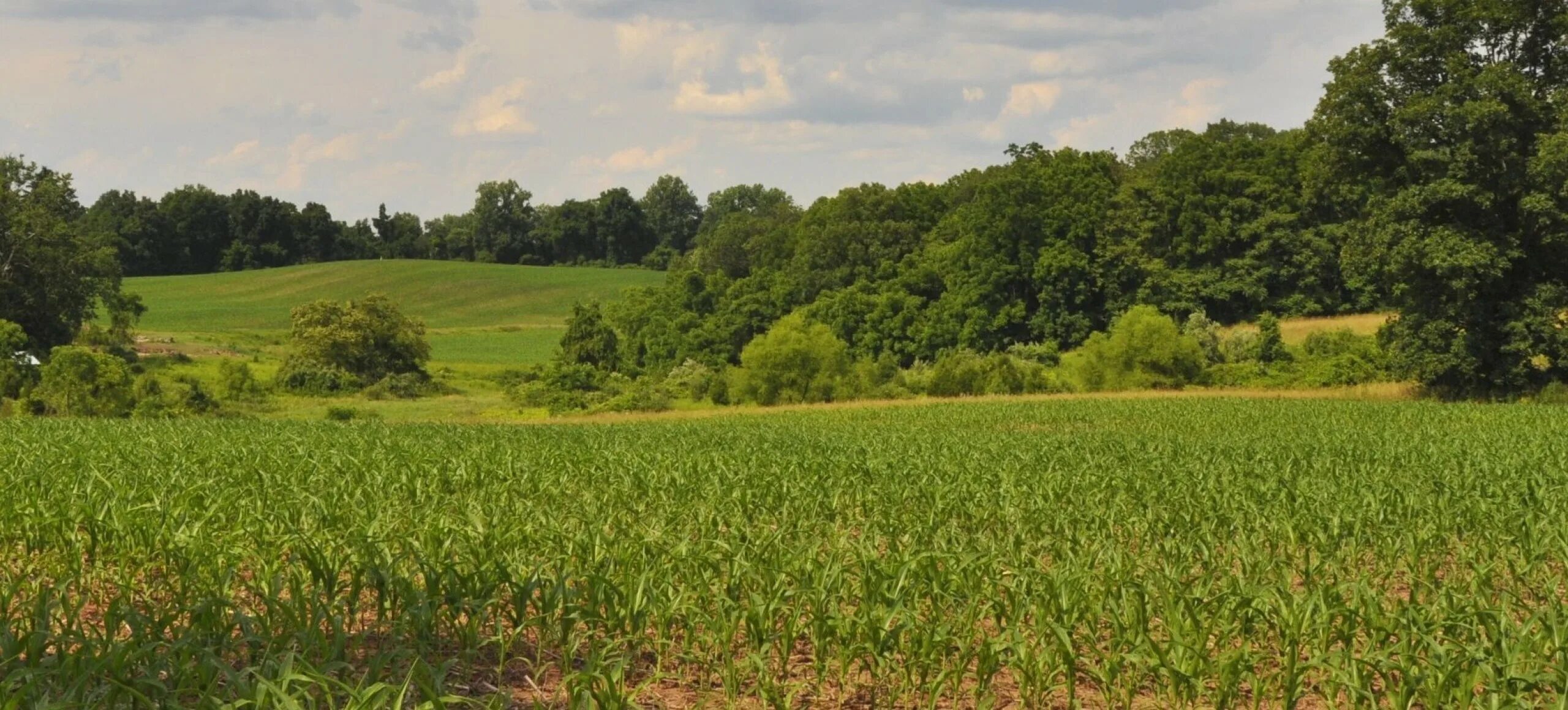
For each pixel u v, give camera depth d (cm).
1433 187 5022
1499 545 1291
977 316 9312
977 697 838
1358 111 5262
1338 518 1364
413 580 1067
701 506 1533
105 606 1053
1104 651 888
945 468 2150
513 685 862
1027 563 1109
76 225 10100
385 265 17100
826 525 1424
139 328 12212
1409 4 5241
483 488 1731
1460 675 790
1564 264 5238
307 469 1877
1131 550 1356
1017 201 9469
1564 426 3916
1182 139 13688
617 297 14788
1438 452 2709
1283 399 5512
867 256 10750
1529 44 5225
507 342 12162
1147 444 2930
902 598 941
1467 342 5128
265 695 663
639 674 902
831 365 7244
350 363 9288
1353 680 800
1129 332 7119
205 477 1734
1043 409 5284
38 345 9194
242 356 10300
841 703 852
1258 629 945
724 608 915
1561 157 4684
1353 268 5603
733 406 7181
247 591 1054
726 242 13438
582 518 1388
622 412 6725
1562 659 832
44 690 738
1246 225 9406
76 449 2180
